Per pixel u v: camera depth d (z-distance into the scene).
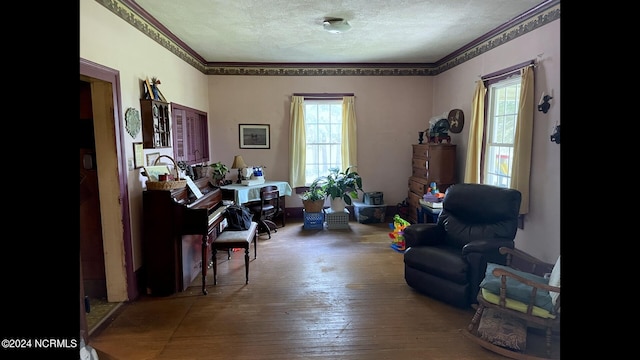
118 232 2.83
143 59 3.24
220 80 5.61
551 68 3.11
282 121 5.77
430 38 4.29
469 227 3.15
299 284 3.27
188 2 3.05
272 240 4.70
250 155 5.79
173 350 2.24
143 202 3.01
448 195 3.41
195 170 4.54
